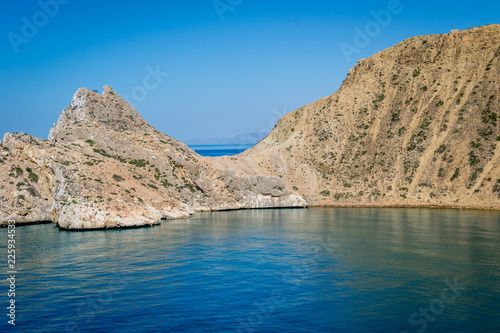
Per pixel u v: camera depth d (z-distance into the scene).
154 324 33.53
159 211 94.31
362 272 47.25
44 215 88.06
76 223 76.81
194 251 58.06
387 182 131.62
